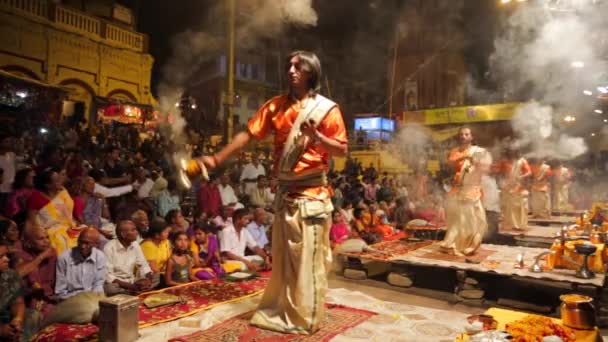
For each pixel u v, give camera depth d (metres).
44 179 5.55
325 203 3.86
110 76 20.17
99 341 3.56
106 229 6.55
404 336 3.84
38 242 4.74
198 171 3.82
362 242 7.53
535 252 7.39
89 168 9.20
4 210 5.91
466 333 3.05
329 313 4.33
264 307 3.98
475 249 7.03
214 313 4.22
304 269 3.73
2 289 4.00
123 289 5.21
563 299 3.17
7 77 12.68
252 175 11.94
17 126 12.70
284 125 3.89
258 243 7.54
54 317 4.02
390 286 6.74
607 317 5.18
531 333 2.83
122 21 21.06
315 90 3.89
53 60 17.55
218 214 8.47
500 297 6.15
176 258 5.70
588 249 5.43
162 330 3.85
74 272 4.79
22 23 16.33
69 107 18.36
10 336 3.92
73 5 19.62
